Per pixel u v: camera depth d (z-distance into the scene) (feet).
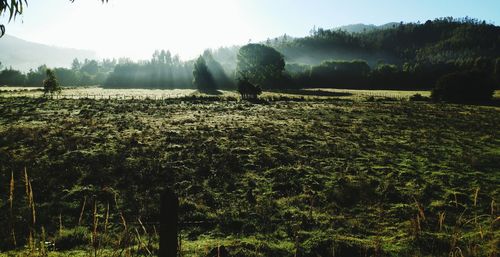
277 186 61.36
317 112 182.39
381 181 64.90
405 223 45.78
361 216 49.29
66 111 166.71
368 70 490.08
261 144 96.32
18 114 149.07
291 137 109.19
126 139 96.63
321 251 37.42
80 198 52.03
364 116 169.89
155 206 49.16
